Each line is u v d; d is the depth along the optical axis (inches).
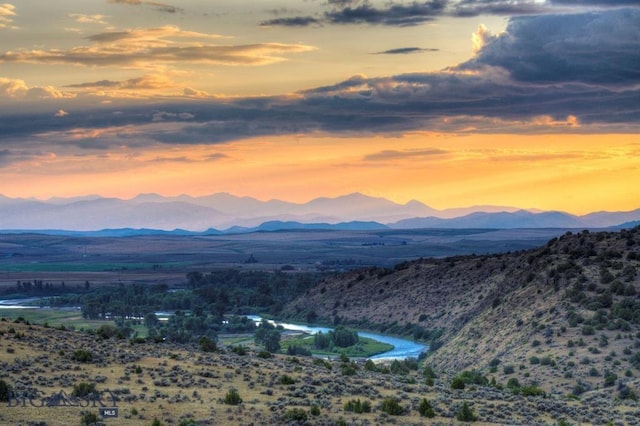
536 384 4537.4
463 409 2546.8
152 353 3284.9
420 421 2455.7
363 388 2920.8
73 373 2714.1
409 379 3420.3
